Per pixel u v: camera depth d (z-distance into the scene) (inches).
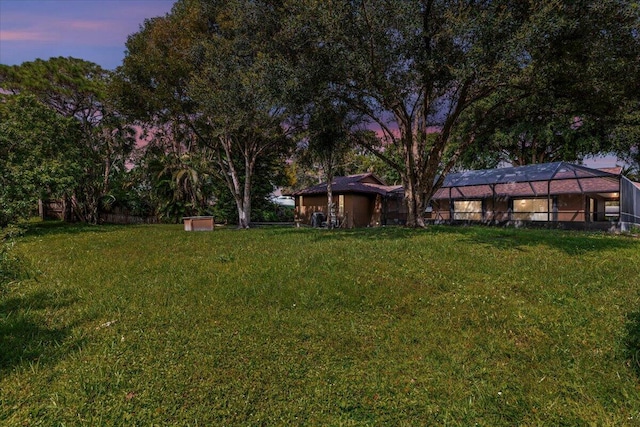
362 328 142.2
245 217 698.8
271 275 214.7
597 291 178.2
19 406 93.9
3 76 668.1
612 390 101.9
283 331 139.3
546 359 118.3
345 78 380.2
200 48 550.9
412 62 342.6
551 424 89.6
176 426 87.7
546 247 290.5
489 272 213.6
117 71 588.4
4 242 209.0
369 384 105.4
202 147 956.6
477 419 91.5
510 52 278.7
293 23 354.6
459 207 879.7
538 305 163.0
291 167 1274.6
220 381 105.7
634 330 131.8
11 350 123.6
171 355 120.3
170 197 930.7
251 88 467.2
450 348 126.1
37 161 543.2
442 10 335.3
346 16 329.4
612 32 294.8
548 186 677.3
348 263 240.4
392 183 1487.5
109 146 843.4
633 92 339.6
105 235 458.0
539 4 284.4
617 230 600.1
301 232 480.1
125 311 160.4
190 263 256.4
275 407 95.3
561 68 317.1
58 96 716.7
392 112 478.3
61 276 221.8
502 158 1147.3
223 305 167.3
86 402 95.5
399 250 282.5
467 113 593.9
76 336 134.6
